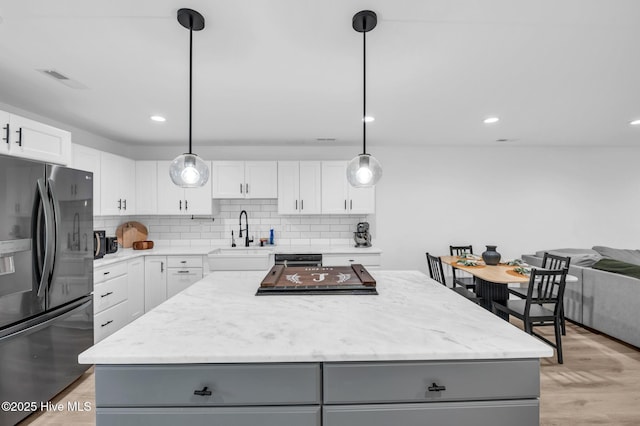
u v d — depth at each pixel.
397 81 2.20
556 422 1.96
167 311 1.46
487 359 1.10
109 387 1.07
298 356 1.05
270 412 1.09
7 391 1.84
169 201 4.00
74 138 3.35
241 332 1.22
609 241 4.57
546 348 1.08
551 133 3.72
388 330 1.24
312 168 4.07
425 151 4.46
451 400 1.11
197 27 1.47
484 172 4.50
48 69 1.98
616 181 4.57
